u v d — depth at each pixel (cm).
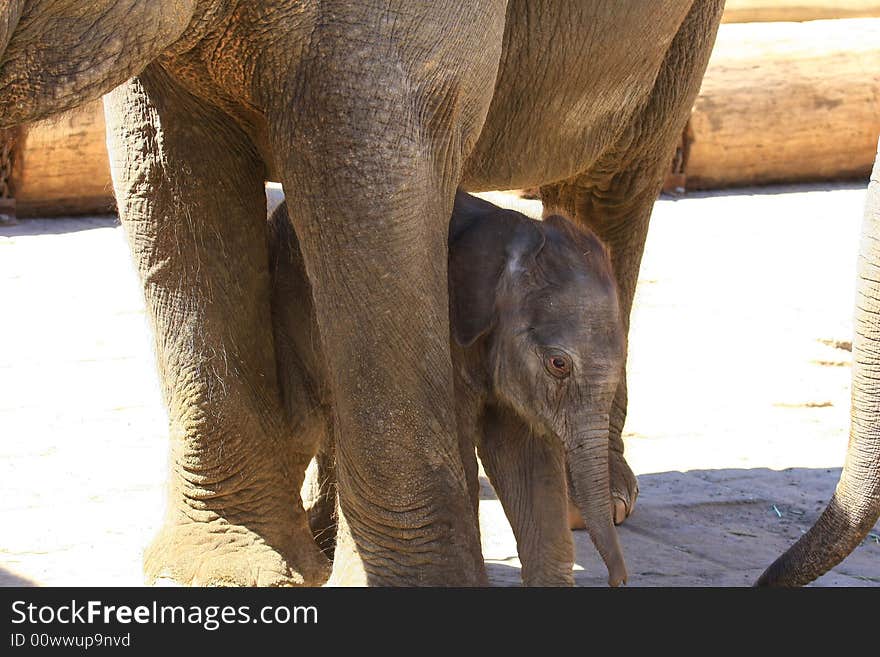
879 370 631
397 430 598
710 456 1002
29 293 1484
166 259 668
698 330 1384
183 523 702
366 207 580
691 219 2009
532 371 648
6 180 1911
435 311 602
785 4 2564
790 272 1664
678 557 796
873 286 633
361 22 569
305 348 719
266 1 559
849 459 639
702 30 867
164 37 523
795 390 1177
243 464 689
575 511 851
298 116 580
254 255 676
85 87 506
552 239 664
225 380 678
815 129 2316
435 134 598
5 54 491
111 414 1058
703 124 2247
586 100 798
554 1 746
